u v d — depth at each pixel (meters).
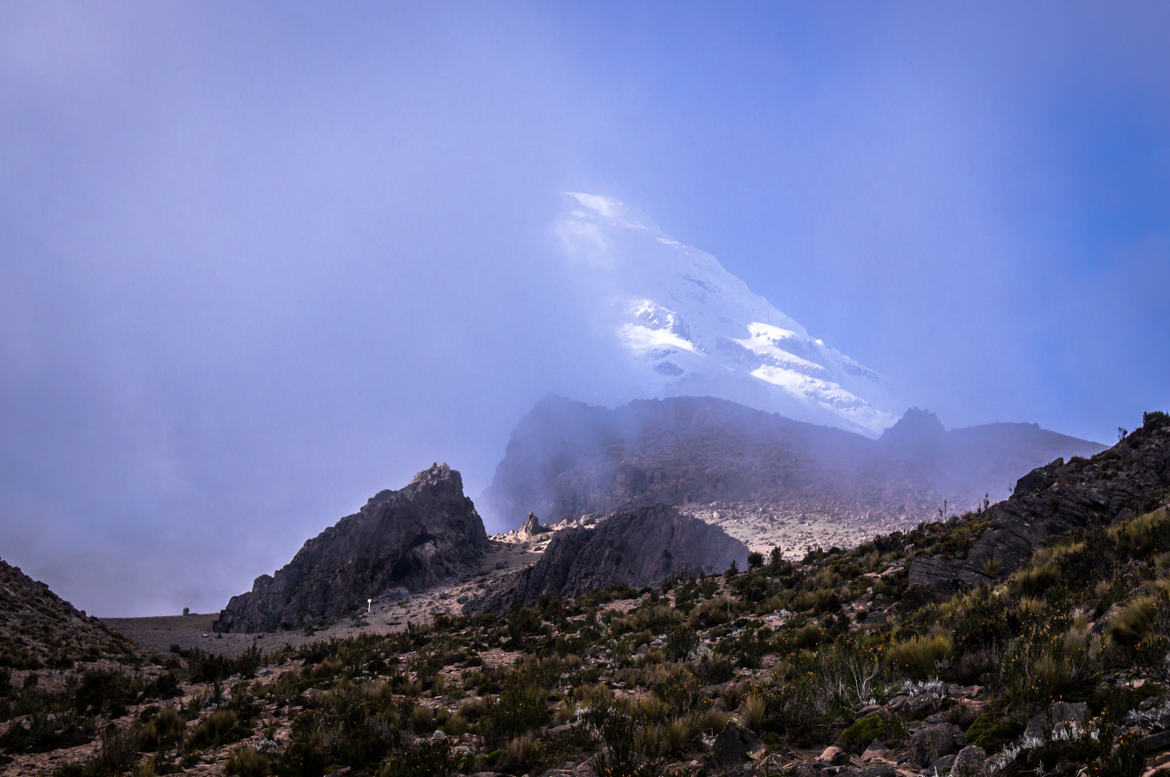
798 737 11.55
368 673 25.88
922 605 22.94
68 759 16.58
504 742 14.10
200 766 14.85
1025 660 10.76
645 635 27.62
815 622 24.52
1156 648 9.89
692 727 12.48
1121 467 32.25
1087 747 7.75
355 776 13.27
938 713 10.71
